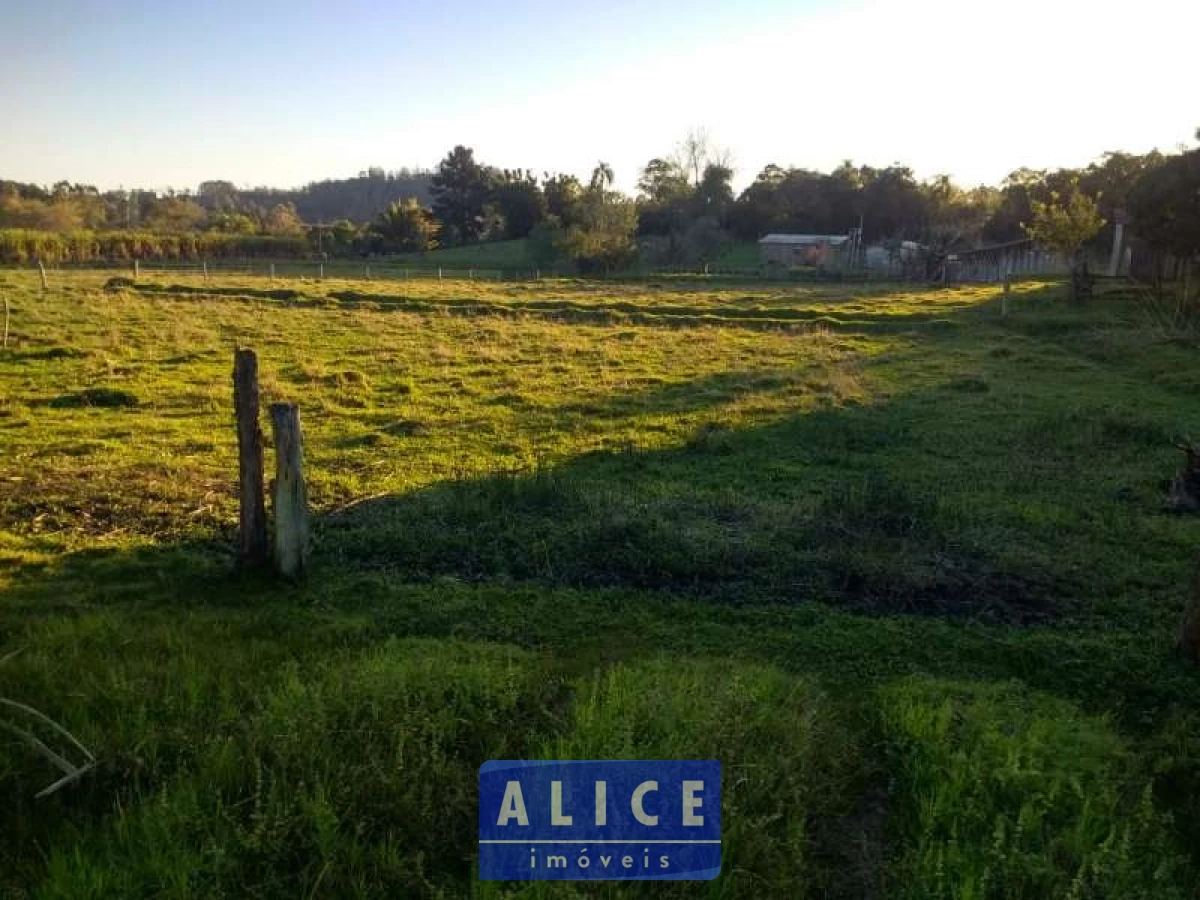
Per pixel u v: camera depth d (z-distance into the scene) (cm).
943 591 732
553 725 502
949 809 436
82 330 2062
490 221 7912
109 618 638
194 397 1466
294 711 482
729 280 4506
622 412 1467
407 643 615
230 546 813
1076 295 2892
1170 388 1745
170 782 446
